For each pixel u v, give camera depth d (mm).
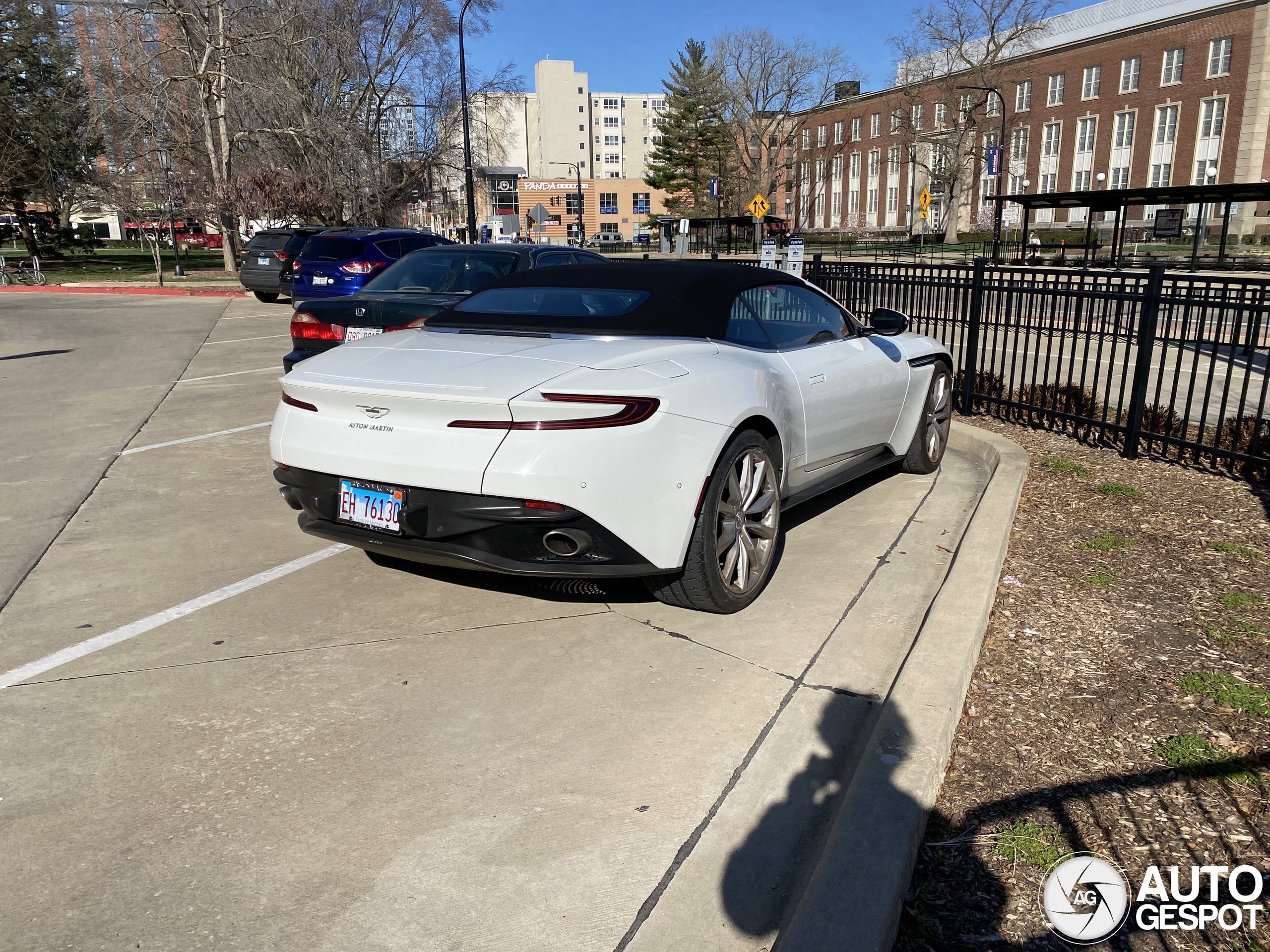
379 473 3332
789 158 74500
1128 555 4297
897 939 2094
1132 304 6121
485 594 4078
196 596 4078
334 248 13836
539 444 3115
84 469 6316
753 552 3869
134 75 31656
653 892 2248
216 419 7996
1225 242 29844
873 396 4973
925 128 70812
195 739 2924
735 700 3129
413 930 2127
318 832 2475
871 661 3367
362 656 3480
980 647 3375
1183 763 2686
